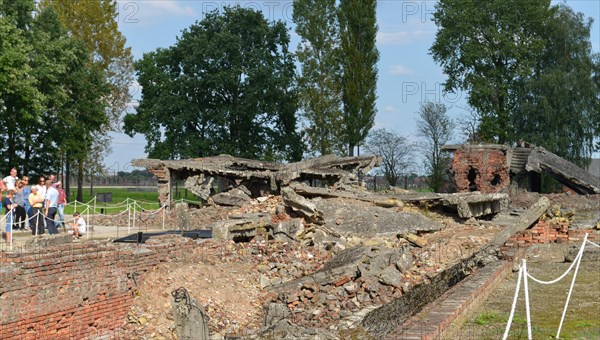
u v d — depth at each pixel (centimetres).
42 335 1512
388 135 7369
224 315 1775
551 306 1377
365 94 6081
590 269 1844
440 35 6084
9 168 5000
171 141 5672
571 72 6072
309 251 2327
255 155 5922
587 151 6084
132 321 1714
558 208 2377
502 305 1387
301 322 1684
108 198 4822
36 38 4925
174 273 1884
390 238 2469
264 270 2158
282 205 2655
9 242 2012
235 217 2508
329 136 6172
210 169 3369
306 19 6181
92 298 1642
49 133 5256
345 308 1777
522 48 5781
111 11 6362
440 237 2536
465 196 2836
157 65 5934
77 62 5328
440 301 1247
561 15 6253
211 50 5538
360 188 3675
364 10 6066
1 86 4206
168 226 3055
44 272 1526
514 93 6128
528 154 4625
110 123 6562
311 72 6141
